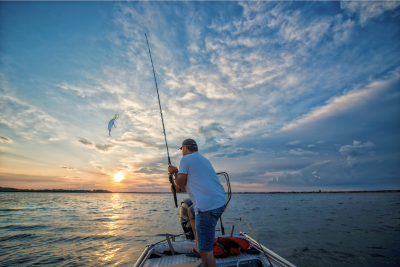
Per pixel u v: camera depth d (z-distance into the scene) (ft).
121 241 22.49
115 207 80.23
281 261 6.79
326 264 14.19
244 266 7.09
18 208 67.10
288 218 38.37
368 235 22.53
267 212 51.62
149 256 8.21
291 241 20.42
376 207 63.41
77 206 81.87
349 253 16.34
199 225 5.64
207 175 6.07
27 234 26.43
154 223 35.47
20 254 18.08
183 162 6.25
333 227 27.84
